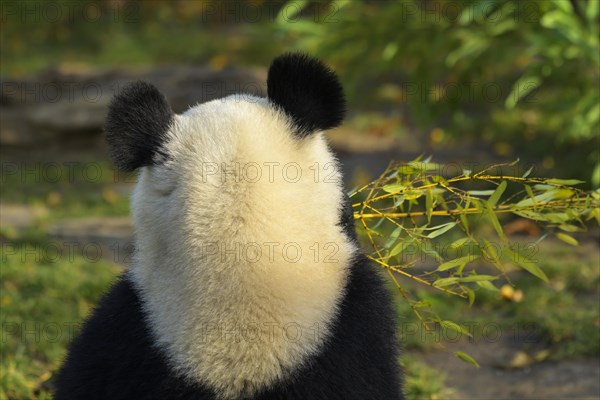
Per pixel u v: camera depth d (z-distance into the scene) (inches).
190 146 272.7
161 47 1526.8
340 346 270.2
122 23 1633.9
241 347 260.4
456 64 936.9
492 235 766.5
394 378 286.8
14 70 1355.8
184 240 263.9
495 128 1081.4
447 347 585.9
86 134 1090.1
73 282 639.8
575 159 941.8
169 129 277.4
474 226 773.9
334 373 266.8
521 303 637.9
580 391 518.3
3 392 479.8
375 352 279.6
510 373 552.4
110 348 275.6
